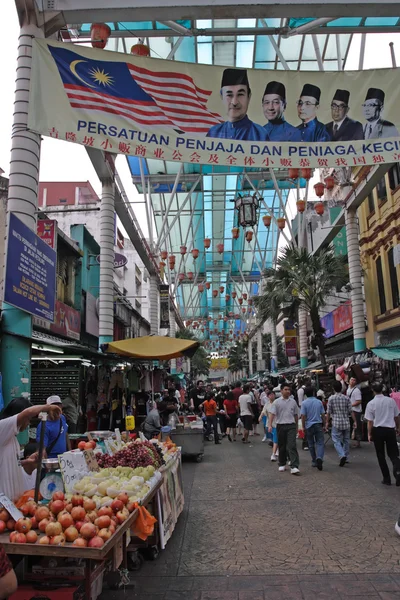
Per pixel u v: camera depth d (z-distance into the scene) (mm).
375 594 4086
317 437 10461
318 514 6672
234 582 4461
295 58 21625
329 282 23812
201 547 5477
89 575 3566
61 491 4027
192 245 39344
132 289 37594
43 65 7680
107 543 3256
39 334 11102
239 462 11961
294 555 5102
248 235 29109
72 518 3441
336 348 31125
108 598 4176
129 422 12258
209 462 12164
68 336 16234
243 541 5629
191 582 4492
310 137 8391
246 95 8383
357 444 13820
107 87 7891
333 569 4676
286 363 60562
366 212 23734
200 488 8836
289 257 24484
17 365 7191
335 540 5531
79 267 18141
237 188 34375
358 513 6641
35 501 3771
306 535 5754
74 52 7844
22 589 3477
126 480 4562
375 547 5246
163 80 8164
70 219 31734
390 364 16766
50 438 6559
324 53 20922
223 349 101000
